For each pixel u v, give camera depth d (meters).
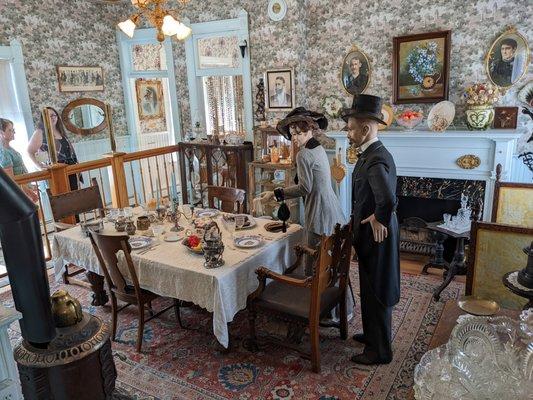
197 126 5.50
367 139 2.32
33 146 5.08
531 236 2.22
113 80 6.27
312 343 2.45
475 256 2.39
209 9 5.13
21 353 1.18
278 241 2.80
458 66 3.98
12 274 1.11
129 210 3.48
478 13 3.80
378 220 2.22
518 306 2.33
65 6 5.54
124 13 6.09
